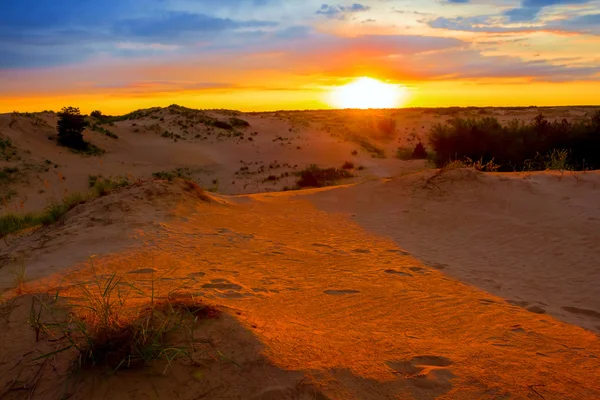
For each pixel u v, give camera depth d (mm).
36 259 7027
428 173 13820
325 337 3912
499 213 10469
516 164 21688
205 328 3535
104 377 2902
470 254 8141
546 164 17125
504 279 6746
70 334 3307
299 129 66312
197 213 10828
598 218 9305
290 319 4422
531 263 7500
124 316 3512
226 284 5602
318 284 5949
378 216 11422
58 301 4004
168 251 7496
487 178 12422
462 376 3285
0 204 25531
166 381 2912
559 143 21875
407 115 95188
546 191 11250
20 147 37062
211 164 46562
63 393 2826
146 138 53562
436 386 3125
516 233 9102
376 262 7410
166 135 55375
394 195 12930
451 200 11719
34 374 3031
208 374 3014
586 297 5926
